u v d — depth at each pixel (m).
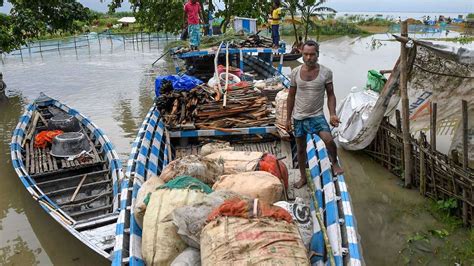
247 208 3.05
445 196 6.52
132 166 4.95
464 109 5.79
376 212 6.68
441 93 6.88
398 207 6.77
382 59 21.25
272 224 2.92
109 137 10.30
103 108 12.88
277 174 4.62
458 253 5.54
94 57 23.83
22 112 13.34
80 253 5.93
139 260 3.38
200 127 6.27
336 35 35.66
